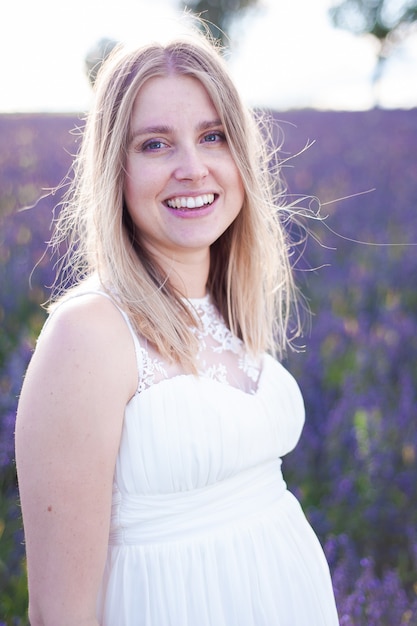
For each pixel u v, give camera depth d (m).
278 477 2.09
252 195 2.05
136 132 1.87
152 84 1.87
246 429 1.87
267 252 2.29
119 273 1.83
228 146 1.99
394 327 5.64
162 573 1.79
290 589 1.96
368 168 11.03
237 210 2.07
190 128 1.89
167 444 1.75
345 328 5.64
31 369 1.67
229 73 1.97
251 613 1.85
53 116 17.42
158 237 1.96
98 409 1.63
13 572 3.28
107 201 1.87
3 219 7.56
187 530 1.82
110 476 1.66
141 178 1.88
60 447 1.59
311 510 3.86
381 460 4.10
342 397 4.68
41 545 1.60
